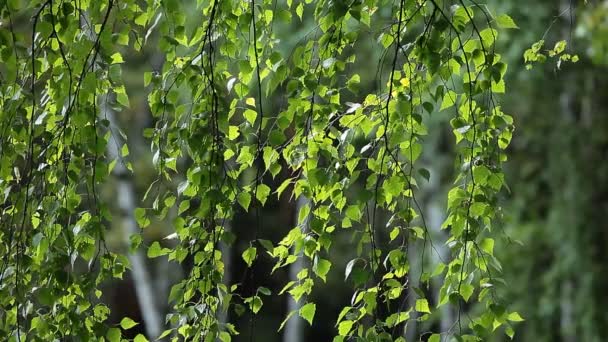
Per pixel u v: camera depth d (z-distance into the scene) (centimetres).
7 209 746
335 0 719
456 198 730
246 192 727
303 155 728
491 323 729
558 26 1165
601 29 1038
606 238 1272
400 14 719
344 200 729
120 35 732
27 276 739
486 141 730
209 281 727
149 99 732
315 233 731
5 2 729
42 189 732
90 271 729
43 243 727
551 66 1220
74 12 736
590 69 1262
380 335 723
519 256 1280
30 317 750
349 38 733
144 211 733
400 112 719
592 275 1244
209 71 727
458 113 739
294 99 729
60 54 735
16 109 730
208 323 729
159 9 746
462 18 728
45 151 731
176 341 733
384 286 734
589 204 1282
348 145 729
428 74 731
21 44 730
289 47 1184
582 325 1234
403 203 734
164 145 730
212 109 721
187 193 729
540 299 1270
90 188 727
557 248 1279
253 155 731
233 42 742
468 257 731
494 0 1130
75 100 727
